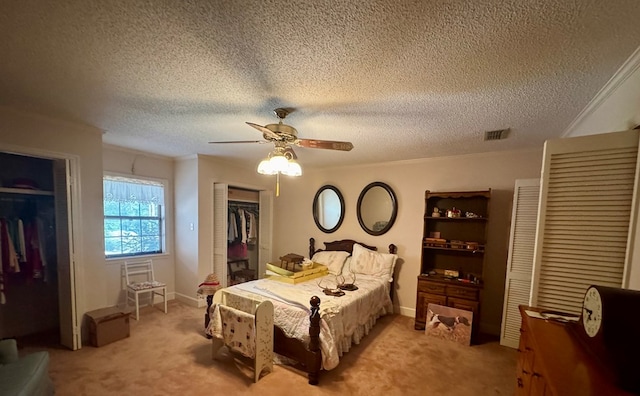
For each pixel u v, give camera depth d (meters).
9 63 1.44
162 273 4.05
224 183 4.19
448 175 3.58
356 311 2.73
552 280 1.46
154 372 2.26
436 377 2.29
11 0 0.98
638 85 1.29
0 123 2.14
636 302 0.90
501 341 2.90
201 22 1.11
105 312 2.77
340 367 2.40
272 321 2.30
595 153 1.33
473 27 1.11
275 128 1.99
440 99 1.82
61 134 2.48
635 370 0.80
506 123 2.26
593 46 1.20
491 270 3.29
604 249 1.32
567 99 1.76
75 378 2.15
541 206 1.48
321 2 0.99
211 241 4.05
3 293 2.71
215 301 2.74
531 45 1.21
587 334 1.04
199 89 1.74
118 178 3.55
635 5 0.95
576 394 0.78
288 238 5.08
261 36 1.20
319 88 1.69
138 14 1.07
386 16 1.06
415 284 3.77
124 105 2.03
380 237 4.06
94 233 2.74
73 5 1.02
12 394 1.35
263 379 2.20
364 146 3.13
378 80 1.58
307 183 4.86
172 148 3.50
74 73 1.56
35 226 2.90
